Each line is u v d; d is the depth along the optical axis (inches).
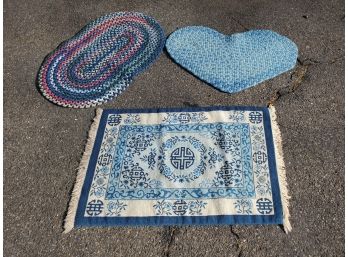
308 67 81.5
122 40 89.7
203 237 59.9
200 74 80.9
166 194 64.4
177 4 98.6
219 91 78.6
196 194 64.1
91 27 93.7
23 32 95.9
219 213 61.7
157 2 99.7
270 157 67.6
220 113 74.2
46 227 62.6
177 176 66.4
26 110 79.0
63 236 61.4
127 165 68.4
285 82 79.0
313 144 69.6
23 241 61.4
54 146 72.9
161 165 68.0
